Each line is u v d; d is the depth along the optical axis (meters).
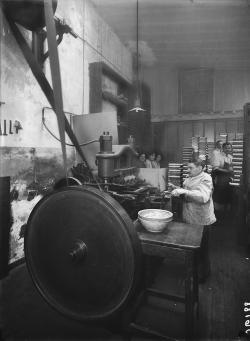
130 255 1.77
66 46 5.18
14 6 3.19
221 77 10.45
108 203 1.81
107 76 7.21
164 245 2.04
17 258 3.69
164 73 11.16
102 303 1.98
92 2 6.40
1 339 2.16
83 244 1.97
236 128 9.89
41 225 2.22
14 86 3.65
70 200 2.02
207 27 7.76
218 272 3.50
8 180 3.36
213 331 2.32
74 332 2.29
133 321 2.33
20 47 3.40
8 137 3.55
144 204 3.22
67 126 2.77
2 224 3.27
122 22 7.59
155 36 8.44
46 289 2.27
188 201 3.32
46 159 4.35
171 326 2.37
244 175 4.46
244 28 7.73
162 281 3.24
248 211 4.31
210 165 7.55
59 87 1.71
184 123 10.59
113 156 2.72
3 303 2.71
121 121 7.54
